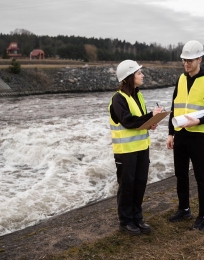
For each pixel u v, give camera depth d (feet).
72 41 326.24
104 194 24.45
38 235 14.89
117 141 12.81
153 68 177.78
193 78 13.12
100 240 13.48
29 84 117.91
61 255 12.58
